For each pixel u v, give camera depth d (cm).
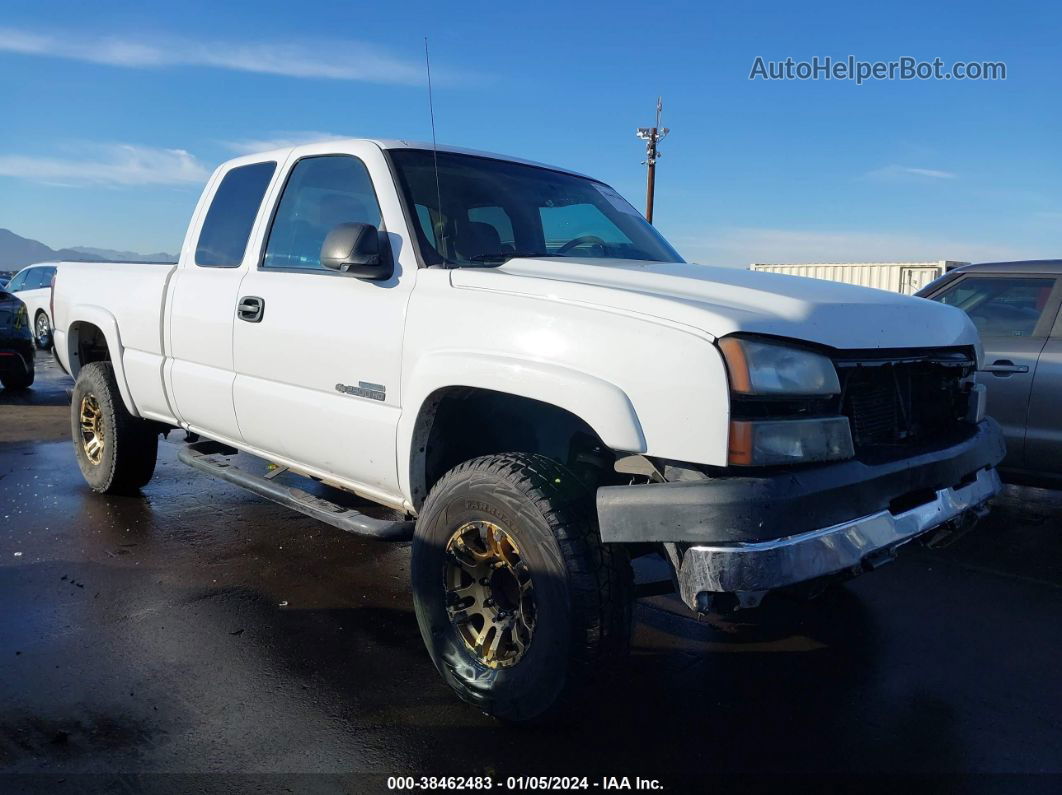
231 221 432
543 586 255
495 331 280
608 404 245
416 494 316
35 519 512
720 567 222
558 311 268
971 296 581
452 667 288
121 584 409
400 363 312
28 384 1124
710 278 293
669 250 419
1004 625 385
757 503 223
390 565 445
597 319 258
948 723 296
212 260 438
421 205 339
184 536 486
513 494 262
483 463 277
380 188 345
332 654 340
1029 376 527
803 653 353
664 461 244
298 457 376
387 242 332
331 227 368
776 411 242
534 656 260
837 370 255
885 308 281
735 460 229
